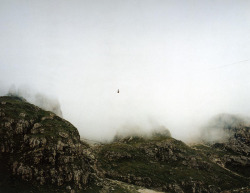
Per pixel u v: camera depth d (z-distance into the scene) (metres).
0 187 194.62
